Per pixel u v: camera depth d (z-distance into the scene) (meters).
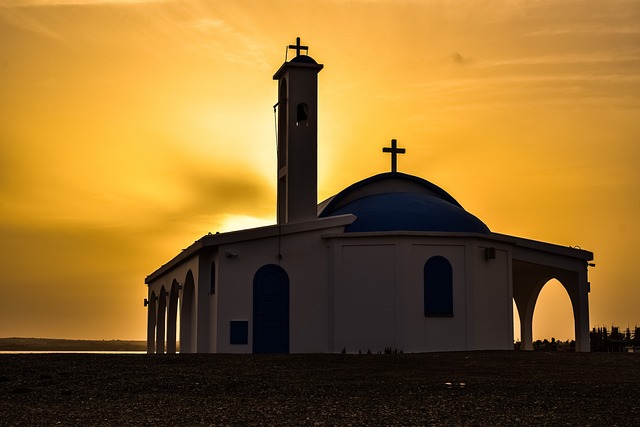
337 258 37.03
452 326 36.59
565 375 25.38
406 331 36.16
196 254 38.78
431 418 17.89
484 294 37.53
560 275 42.00
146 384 22.36
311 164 38.56
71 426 16.91
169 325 46.34
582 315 40.94
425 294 36.59
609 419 17.95
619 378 24.75
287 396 20.66
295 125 38.59
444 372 25.91
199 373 24.66
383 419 17.77
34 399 20.08
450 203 41.59
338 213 40.34
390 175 42.41
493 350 36.38
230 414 18.27
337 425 17.12
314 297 37.19
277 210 39.56
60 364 26.08
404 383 23.12
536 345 48.53
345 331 36.66
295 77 38.81
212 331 37.19
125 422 17.34
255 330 36.56
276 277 36.97
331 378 24.08
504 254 38.66
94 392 21.09
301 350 36.81
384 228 37.31
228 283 36.50
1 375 23.56
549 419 17.89
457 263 36.97
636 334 48.62
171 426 16.95
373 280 36.69
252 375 24.48
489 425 17.25
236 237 36.59
